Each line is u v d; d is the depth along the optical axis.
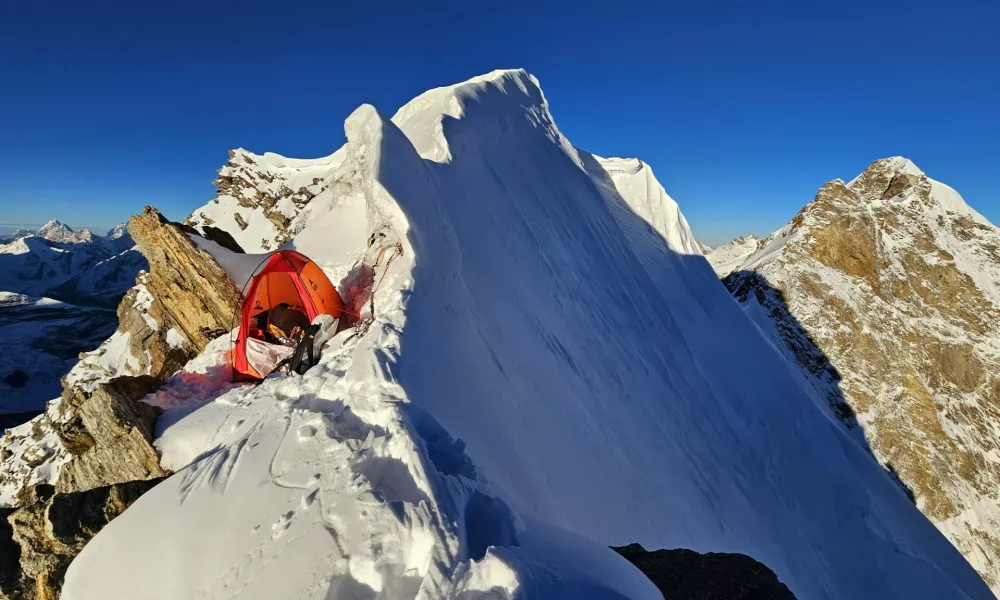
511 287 13.80
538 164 21.53
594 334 16.48
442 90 21.84
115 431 7.76
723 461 17.94
